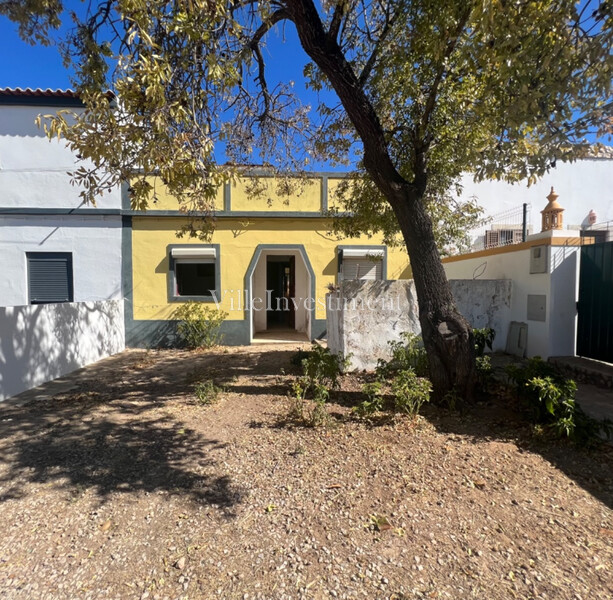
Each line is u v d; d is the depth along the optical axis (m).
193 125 3.75
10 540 2.57
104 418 4.81
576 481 3.14
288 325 12.88
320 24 4.76
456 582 2.16
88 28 5.19
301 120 6.97
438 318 4.76
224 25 4.21
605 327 5.90
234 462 3.57
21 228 9.90
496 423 4.27
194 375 7.02
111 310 9.38
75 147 3.41
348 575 2.23
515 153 4.31
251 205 10.34
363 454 3.63
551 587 2.11
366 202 6.87
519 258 7.32
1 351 5.64
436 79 4.77
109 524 2.72
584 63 3.27
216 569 2.30
